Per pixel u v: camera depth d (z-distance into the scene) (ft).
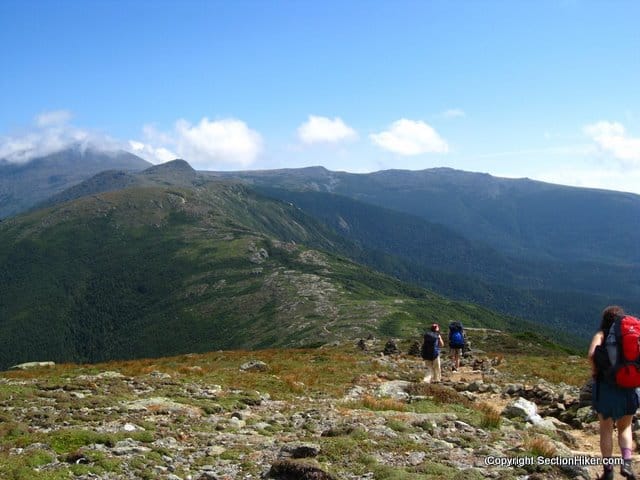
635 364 31.04
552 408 65.72
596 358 32.32
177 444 46.09
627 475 30.35
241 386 81.76
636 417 51.85
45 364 132.16
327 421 54.70
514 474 36.19
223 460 41.24
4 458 38.47
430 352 88.28
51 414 54.49
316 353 146.72
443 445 43.86
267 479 36.04
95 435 44.98
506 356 143.64
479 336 231.50
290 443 42.09
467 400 68.64
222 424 53.42
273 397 73.10
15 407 58.75
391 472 35.27
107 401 61.36
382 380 91.81
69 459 39.63
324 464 37.63
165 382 78.79
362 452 40.34
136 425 51.21
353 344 187.21
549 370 110.83
